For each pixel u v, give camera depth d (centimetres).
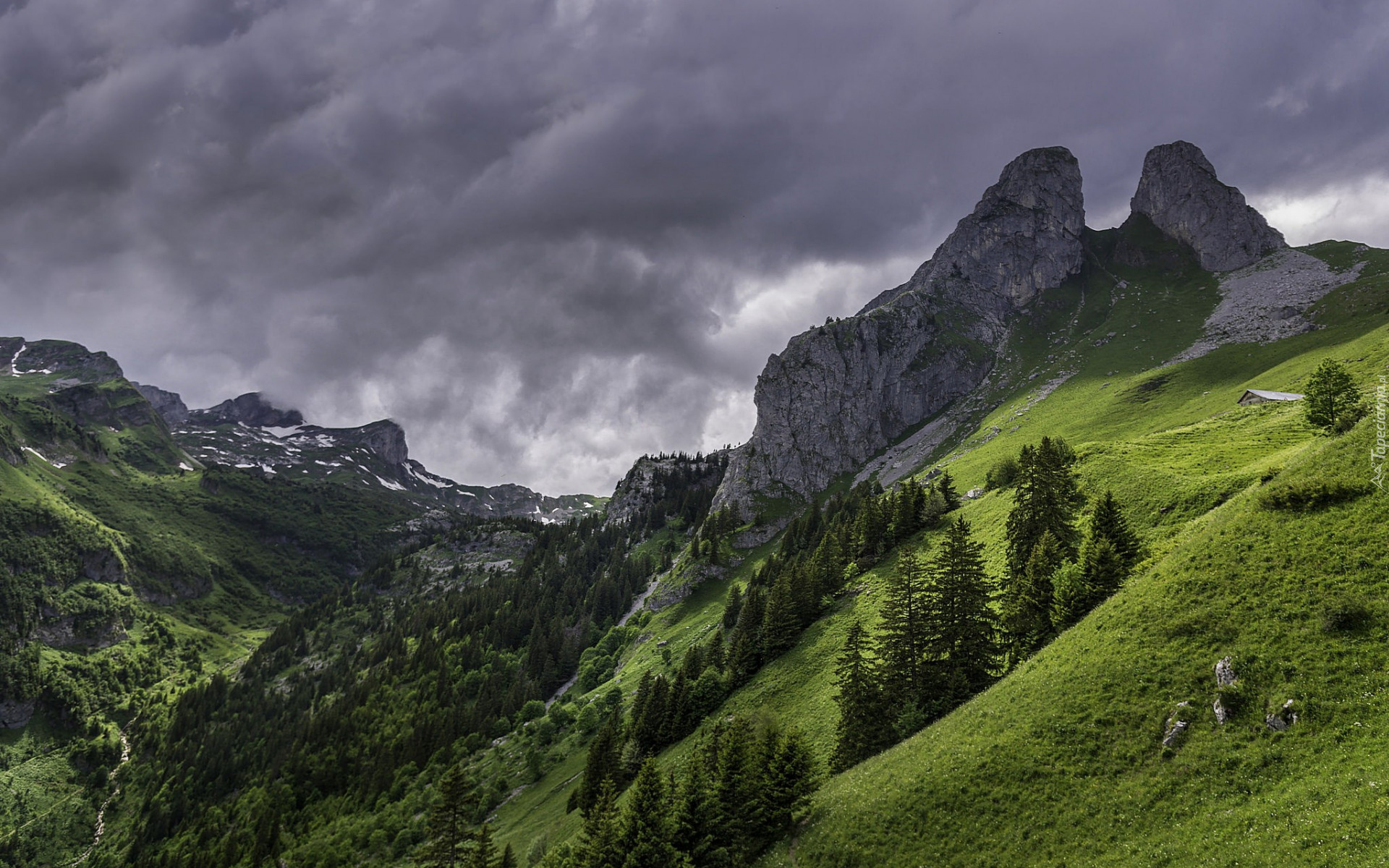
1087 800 3816
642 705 12044
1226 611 4362
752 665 10931
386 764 16650
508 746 15438
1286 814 3075
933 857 4059
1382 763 2988
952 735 5078
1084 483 9512
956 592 6588
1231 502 5884
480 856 6725
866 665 7044
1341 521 4403
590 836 5662
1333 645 3694
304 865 12812
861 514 15175
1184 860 3161
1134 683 4319
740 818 5472
